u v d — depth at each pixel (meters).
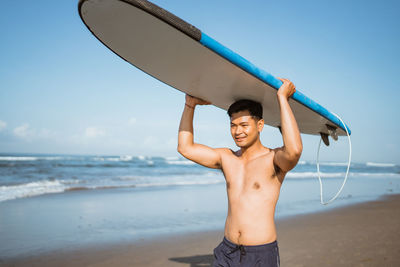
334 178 20.84
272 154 1.78
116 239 5.02
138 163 35.78
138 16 1.33
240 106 1.85
